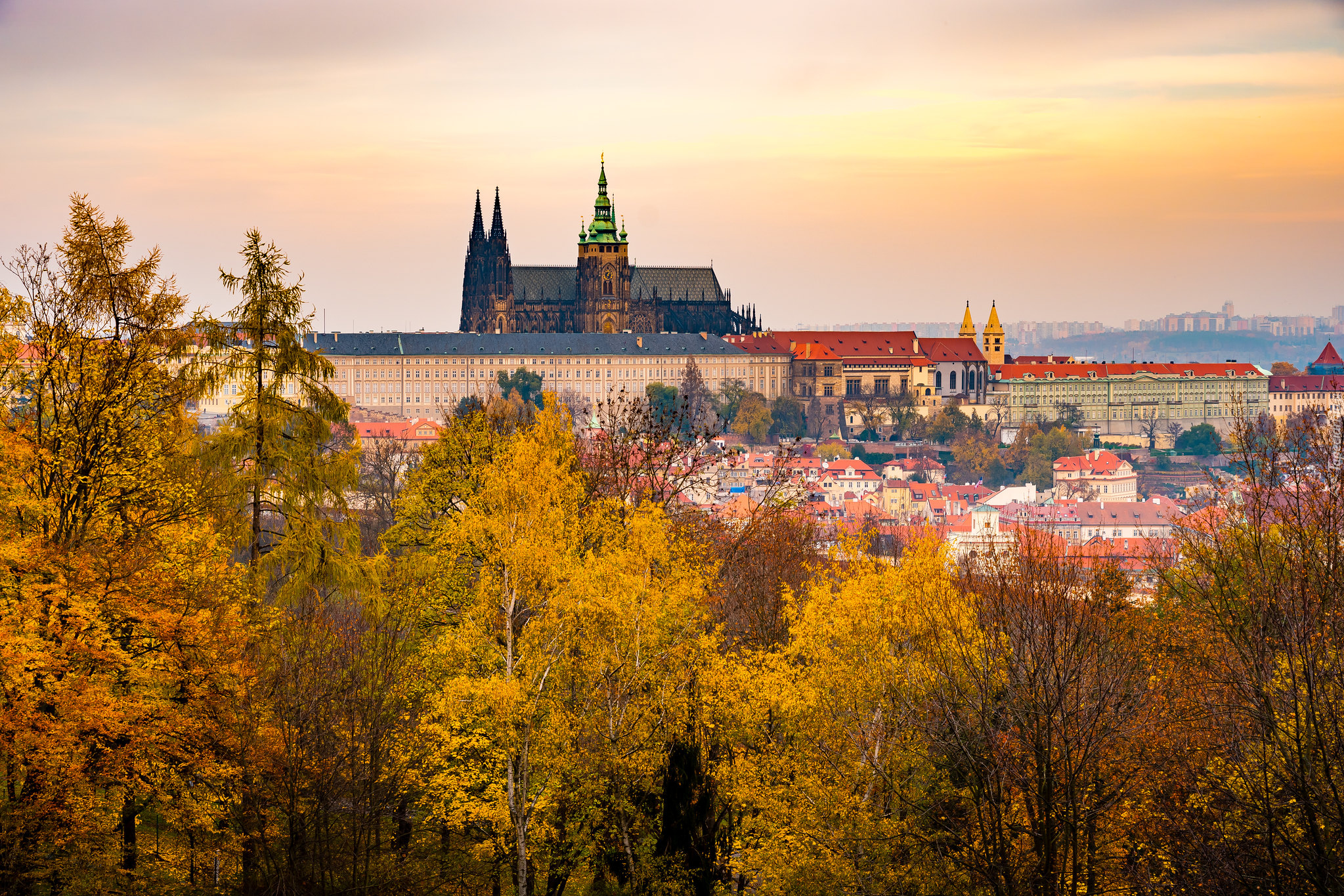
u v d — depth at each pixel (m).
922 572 63.44
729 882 64.62
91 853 51.53
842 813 58.41
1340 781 49.59
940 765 60.66
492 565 64.69
